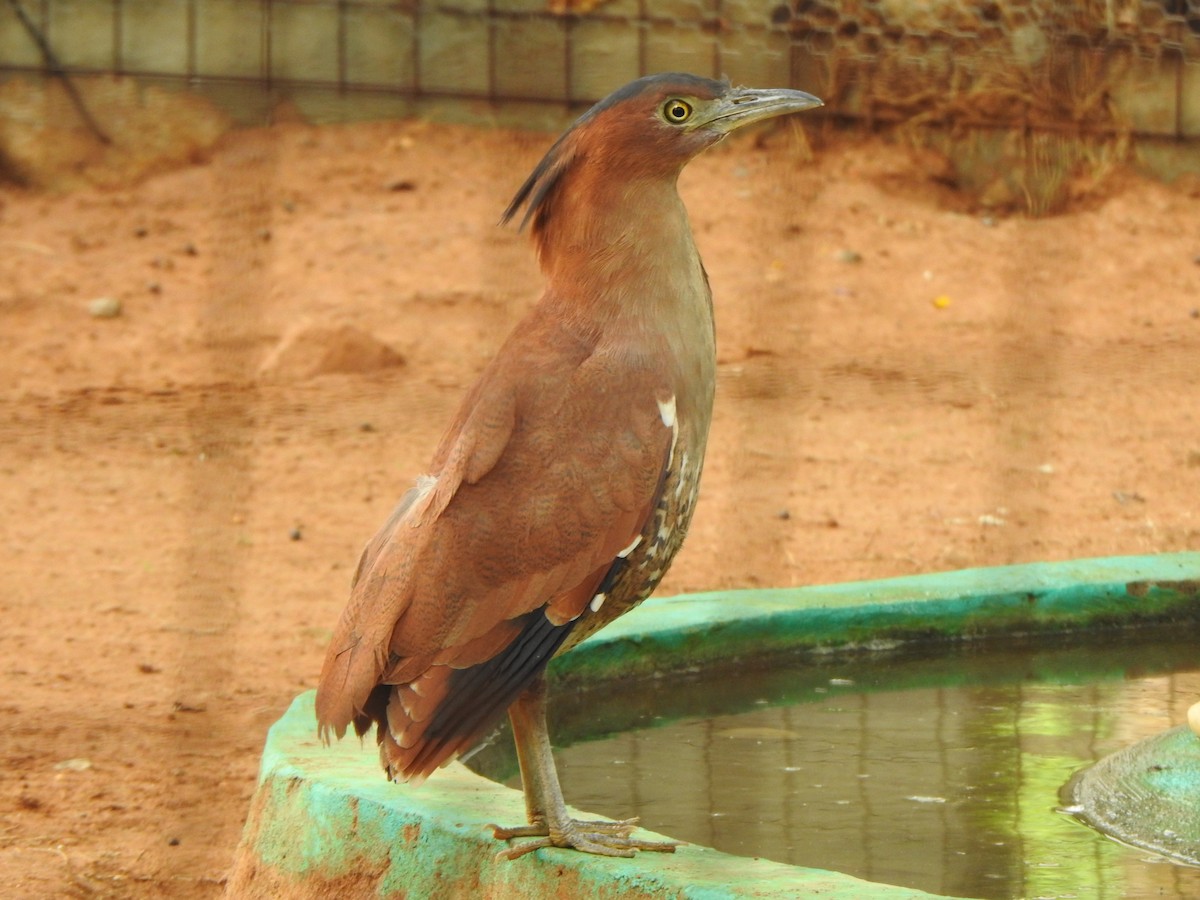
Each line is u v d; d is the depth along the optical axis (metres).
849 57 27.17
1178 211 25.17
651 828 6.94
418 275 23.20
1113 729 8.24
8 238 24.88
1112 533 13.48
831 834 6.82
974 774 7.57
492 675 5.74
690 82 6.33
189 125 28.25
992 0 26.67
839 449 16.14
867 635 9.45
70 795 8.62
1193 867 6.43
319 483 15.33
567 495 5.78
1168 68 26.36
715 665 9.15
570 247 6.25
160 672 10.60
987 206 26.06
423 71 29.05
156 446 16.62
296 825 6.54
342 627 5.82
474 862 6.01
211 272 23.34
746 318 21.17
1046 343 20.17
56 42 27.86
